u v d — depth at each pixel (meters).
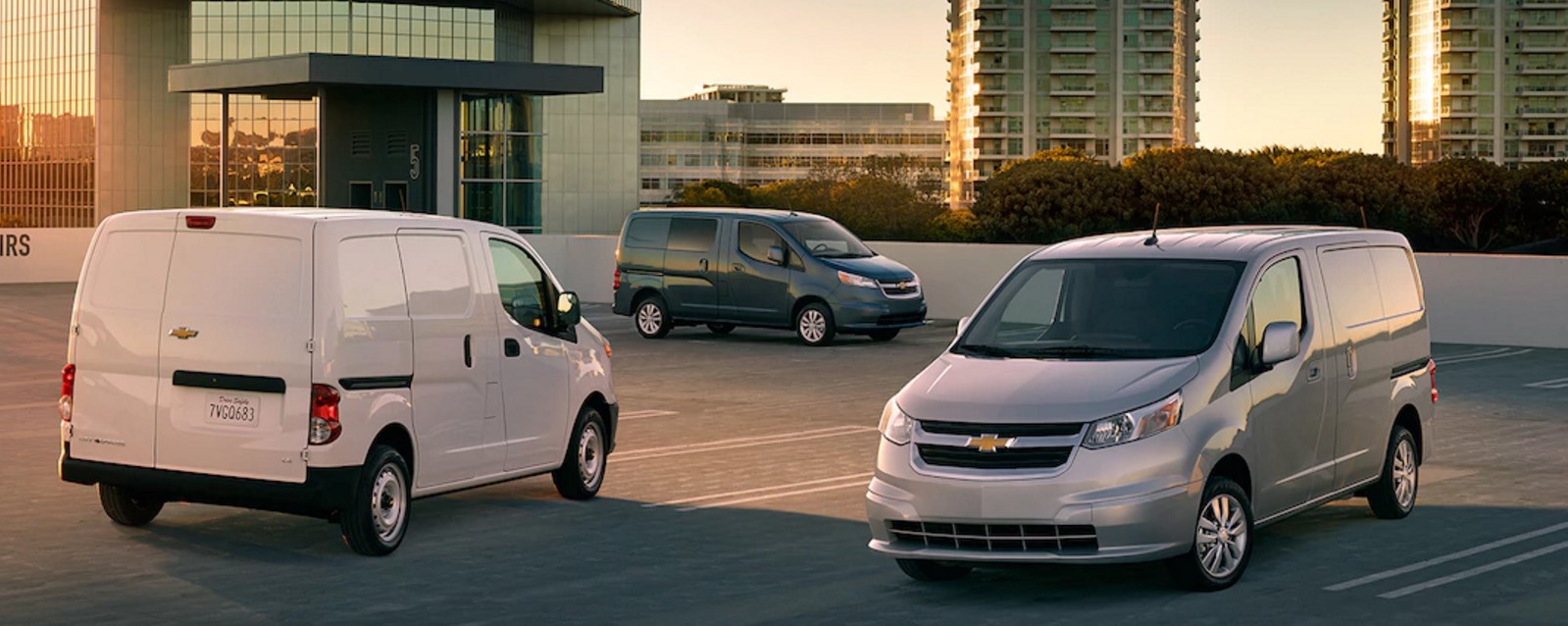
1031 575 8.92
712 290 25.55
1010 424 8.06
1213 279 8.97
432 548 9.80
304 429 9.16
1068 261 9.37
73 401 9.77
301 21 80.62
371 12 81.25
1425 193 112.44
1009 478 7.98
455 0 83.00
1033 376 8.39
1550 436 14.96
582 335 11.61
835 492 11.95
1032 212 109.00
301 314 9.19
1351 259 10.02
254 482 9.27
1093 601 8.20
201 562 9.35
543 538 10.15
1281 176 110.00
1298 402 9.06
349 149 40.94
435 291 10.02
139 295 9.59
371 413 9.42
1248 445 8.55
